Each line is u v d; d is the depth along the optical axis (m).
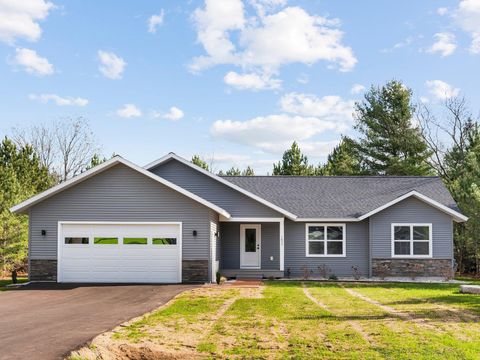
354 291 19.73
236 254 27.20
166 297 17.22
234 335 11.12
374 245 26.19
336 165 54.84
